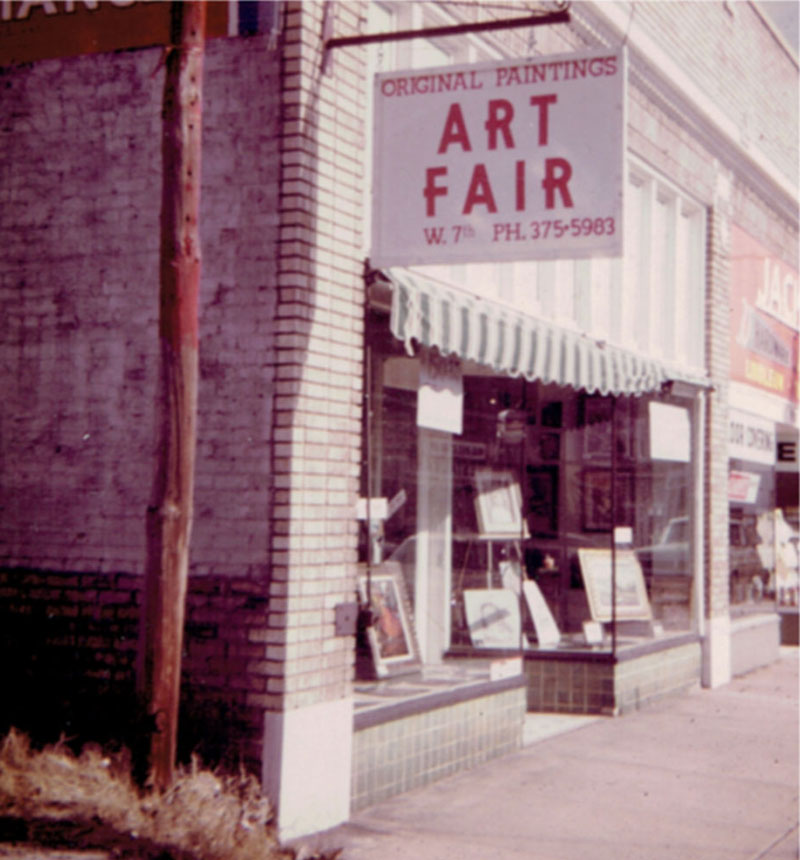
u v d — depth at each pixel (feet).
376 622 26.63
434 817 24.52
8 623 24.77
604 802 26.40
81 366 24.58
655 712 38.04
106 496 24.20
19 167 25.32
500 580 31.81
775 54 53.31
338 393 23.93
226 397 23.24
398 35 23.20
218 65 23.71
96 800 19.35
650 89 40.11
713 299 44.96
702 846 23.30
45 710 24.30
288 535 22.58
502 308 31.12
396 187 23.97
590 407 37.76
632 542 39.93
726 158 46.62
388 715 25.75
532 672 37.14
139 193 24.31
